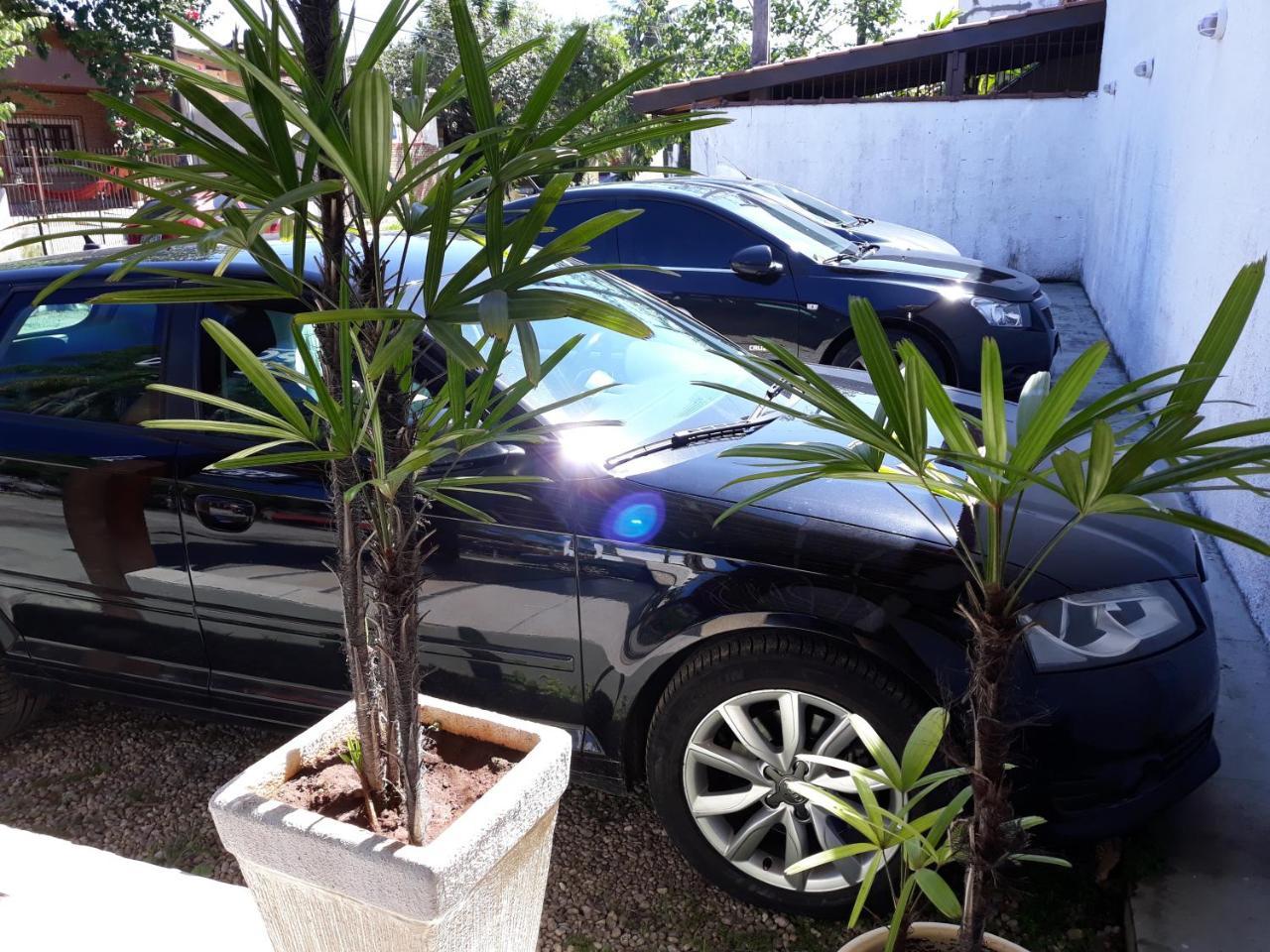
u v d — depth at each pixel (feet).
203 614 9.49
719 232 20.63
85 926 7.07
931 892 5.10
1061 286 40.60
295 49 4.91
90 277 10.06
